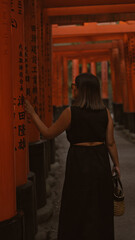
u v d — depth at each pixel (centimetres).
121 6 759
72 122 218
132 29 991
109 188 218
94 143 220
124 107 1300
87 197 211
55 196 472
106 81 2320
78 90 227
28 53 394
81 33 1010
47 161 550
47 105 676
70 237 214
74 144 220
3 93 222
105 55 1811
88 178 211
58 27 1020
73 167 215
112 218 220
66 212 216
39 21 558
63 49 1484
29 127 398
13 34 276
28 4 390
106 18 783
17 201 276
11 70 228
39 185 389
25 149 291
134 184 523
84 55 1827
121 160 729
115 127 1420
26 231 283
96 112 222
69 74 3108
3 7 220
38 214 370
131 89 1038
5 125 224
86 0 613
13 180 235
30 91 416
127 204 427
